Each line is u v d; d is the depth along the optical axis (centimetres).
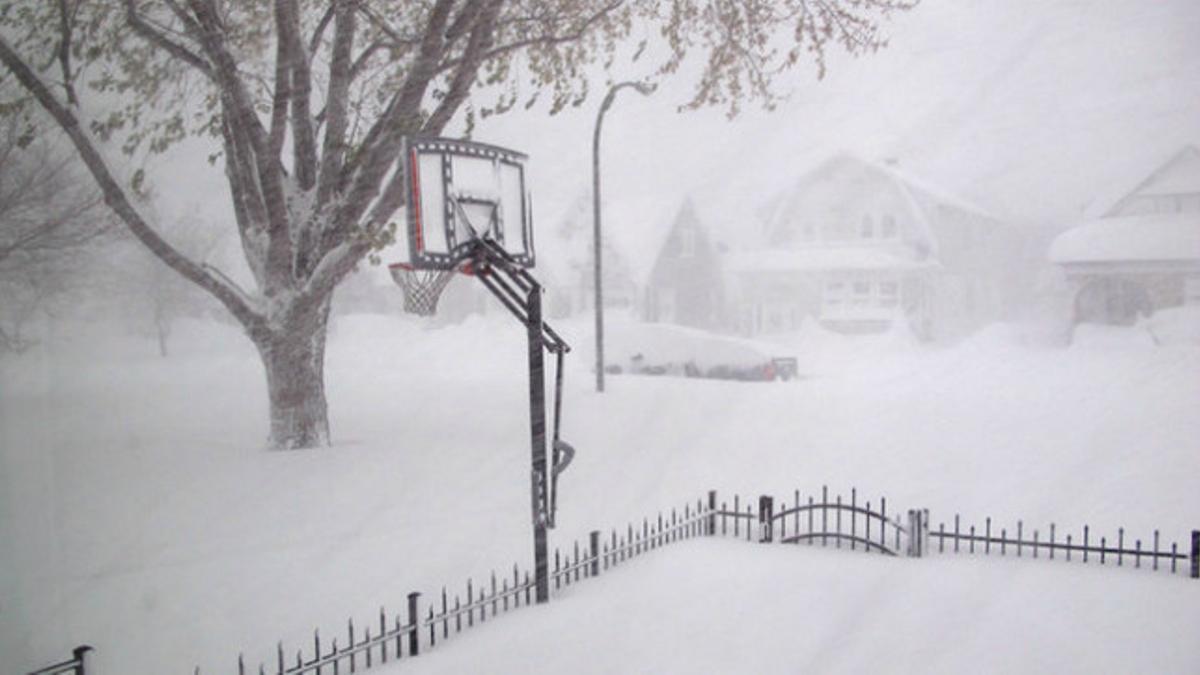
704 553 470
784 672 306
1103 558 430
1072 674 295
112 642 297
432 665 323
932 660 313
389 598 360
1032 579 407
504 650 332
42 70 449
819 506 489
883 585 397
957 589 386
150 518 350
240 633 314
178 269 436
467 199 412
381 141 468
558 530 468
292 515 375
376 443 445
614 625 359
